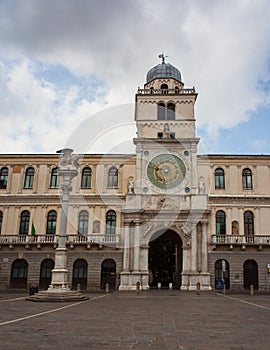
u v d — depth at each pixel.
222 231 46.75
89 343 10.11
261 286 44.25
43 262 46.12
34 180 49.22
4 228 47.69
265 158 48.88
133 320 15.18
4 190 49.12
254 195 47.50
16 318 15.22
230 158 48.91
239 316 17.14
